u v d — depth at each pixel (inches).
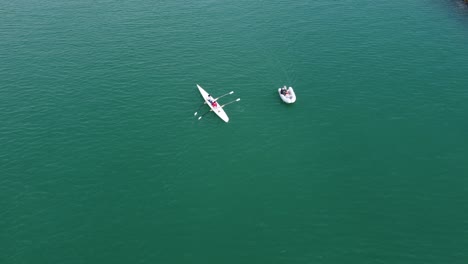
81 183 2053.4
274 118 2464.3
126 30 3484.3
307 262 1675.7
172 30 3472.0
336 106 2534.5
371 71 2834.6
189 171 2119.8
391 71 2819.9
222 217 1871.3
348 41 3208.7
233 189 2014.0
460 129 2300.7
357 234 1776.6
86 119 2475.4
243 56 3085.6
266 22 3560.5
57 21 3659.0
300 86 2731.3
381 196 1943.9
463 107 2456.9
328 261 1676.9
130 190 2015.3
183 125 2428.6
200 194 1989.4
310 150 2226.9
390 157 2154.3
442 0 3863.2
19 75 2881.4
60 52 3161.9
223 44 3245.6
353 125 2379.4
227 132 2368.4
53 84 2785.4
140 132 2375.7
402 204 1899.6
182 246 1748.3
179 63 3019.2
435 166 2085.4
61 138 2331.4
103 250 1739.7
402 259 1673.2
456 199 1910.7
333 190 1989.4
